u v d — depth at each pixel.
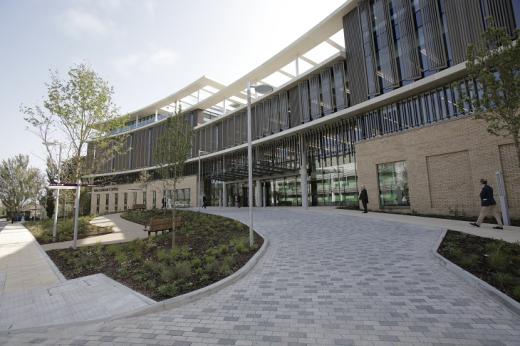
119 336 3.68
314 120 23.09
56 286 5.97
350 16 21.25
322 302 4.49
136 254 8.60
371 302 4.40
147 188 42.88
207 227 13.57
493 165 12.48
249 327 3.77
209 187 37.97
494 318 3.75
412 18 17.16
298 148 26.05
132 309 4.45
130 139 49.09
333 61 22.12
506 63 6.90
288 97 26.86
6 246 11.64
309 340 3.37
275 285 5.42
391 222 12.38
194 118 40.78
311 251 8.03
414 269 5.95
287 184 28.45
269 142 28.91
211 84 39.28
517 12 13.08
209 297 4.95
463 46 14.62
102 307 4.64
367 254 7.36
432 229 10.36
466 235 8.56
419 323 3.68
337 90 21.95
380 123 19.16
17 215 38.88
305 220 14.48
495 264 5.53
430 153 14.98
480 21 14.09
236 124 33.44
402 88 16.84
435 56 15.82
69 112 14.43
